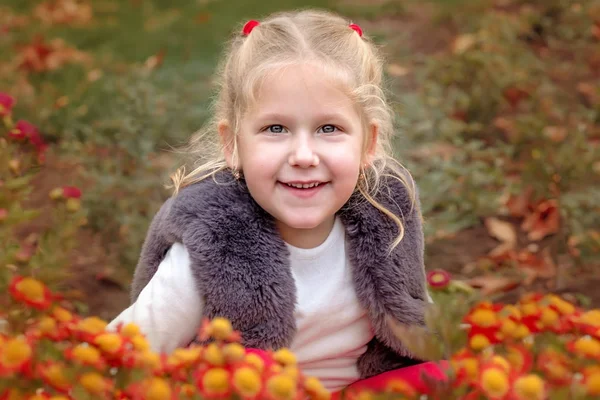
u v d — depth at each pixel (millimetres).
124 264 3391
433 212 3824
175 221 2113
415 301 2195
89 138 4258
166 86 5211
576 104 4926
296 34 2115
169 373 1522
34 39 6207
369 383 2189
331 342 2193
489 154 4133
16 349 1456
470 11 6492
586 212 3588
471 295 2482
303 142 2008
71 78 5387
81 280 3342
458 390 1500
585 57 5516
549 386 1503
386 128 2285
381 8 6895
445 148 4262
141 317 2080
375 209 2164
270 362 1557
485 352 1588
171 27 6629
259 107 2025
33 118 4656
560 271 3340
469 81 5016
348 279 2164
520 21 5910
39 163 2574
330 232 2162
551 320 1639
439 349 1580
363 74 2115
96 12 7258
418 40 6133
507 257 3441
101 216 3611
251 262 2064
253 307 2055
